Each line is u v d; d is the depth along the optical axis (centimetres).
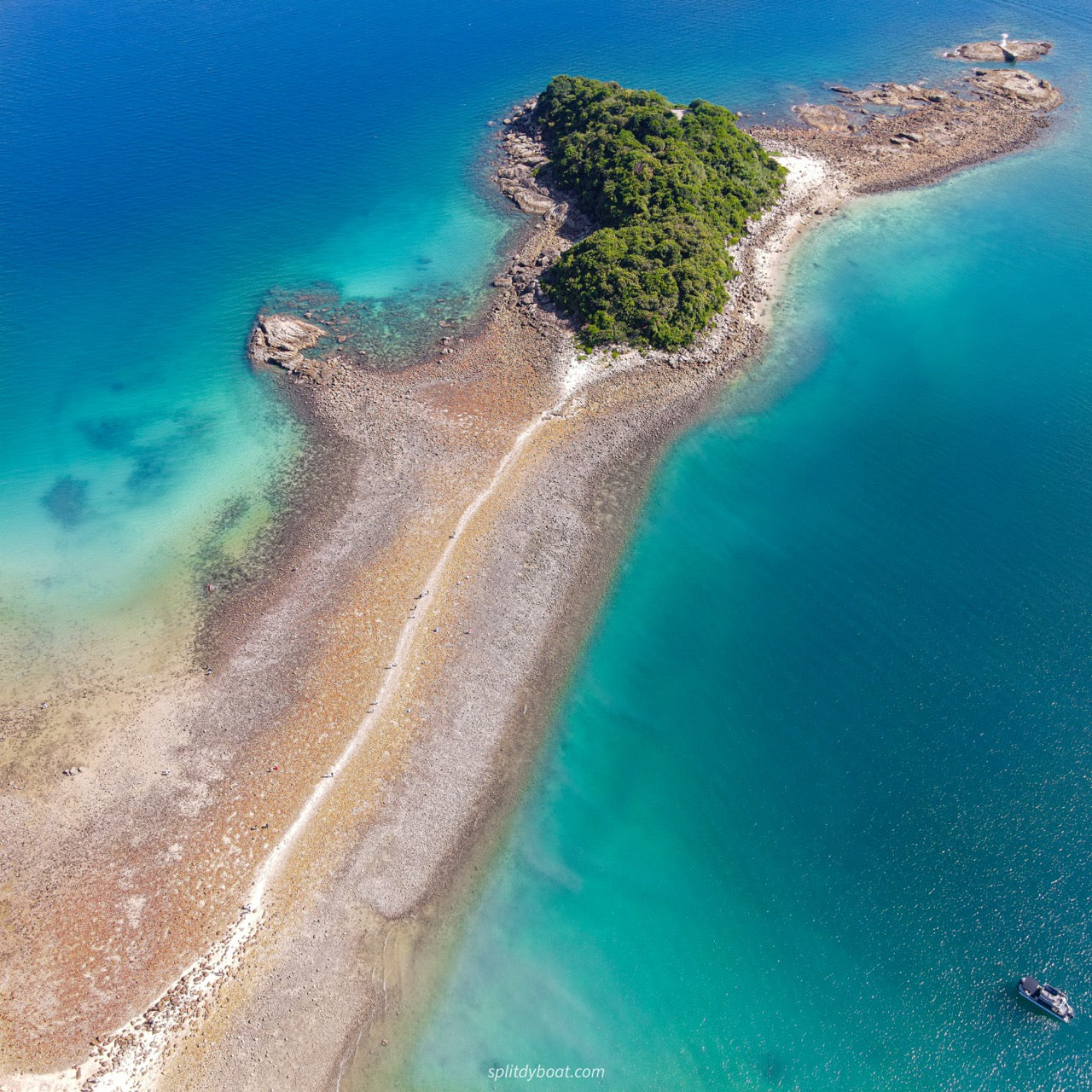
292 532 6925
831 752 5312
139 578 6662
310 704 5700
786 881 4794
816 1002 4359
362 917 4762
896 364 8281
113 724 5666
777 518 6888
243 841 5025
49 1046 4266
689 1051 4275
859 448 7438
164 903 4775
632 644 6075
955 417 7656
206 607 6412
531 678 5875
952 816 4909
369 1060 4291
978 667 5634
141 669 6016
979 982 4284
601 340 8419
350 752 5441
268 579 6575
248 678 5884
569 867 4984
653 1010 4416
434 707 5675
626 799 5266
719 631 6097
